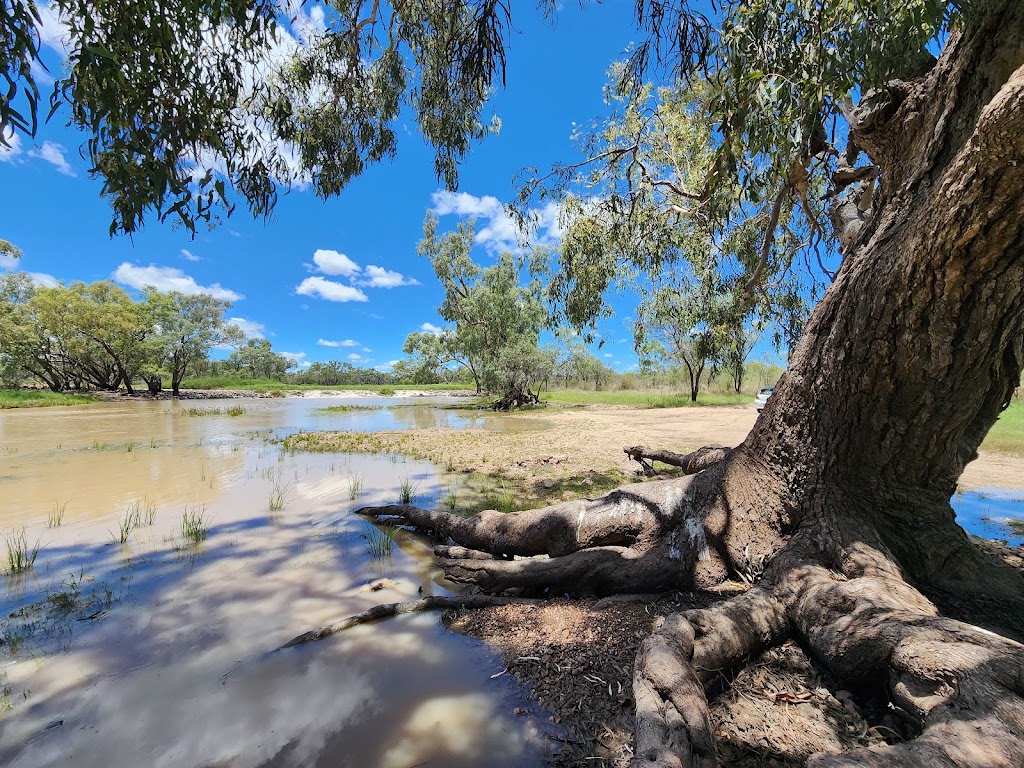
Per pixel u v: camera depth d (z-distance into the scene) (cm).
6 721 260
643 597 380
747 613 293
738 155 316
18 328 3600
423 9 508
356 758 230
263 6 329
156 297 4397
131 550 534
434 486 847
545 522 482
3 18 191
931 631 221
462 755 231
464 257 3497
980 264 254
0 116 189
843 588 282
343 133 621
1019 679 182
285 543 560
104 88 246
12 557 473
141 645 339
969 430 340
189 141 299
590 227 768
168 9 288
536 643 329
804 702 254
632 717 248
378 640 344
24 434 1611
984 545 496
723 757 217
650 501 454
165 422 2117
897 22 253
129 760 231
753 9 279
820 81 270
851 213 495
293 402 3981
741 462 414
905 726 227
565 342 3148
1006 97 208
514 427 1917
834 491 351
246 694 282
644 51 363
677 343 2691
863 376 321
